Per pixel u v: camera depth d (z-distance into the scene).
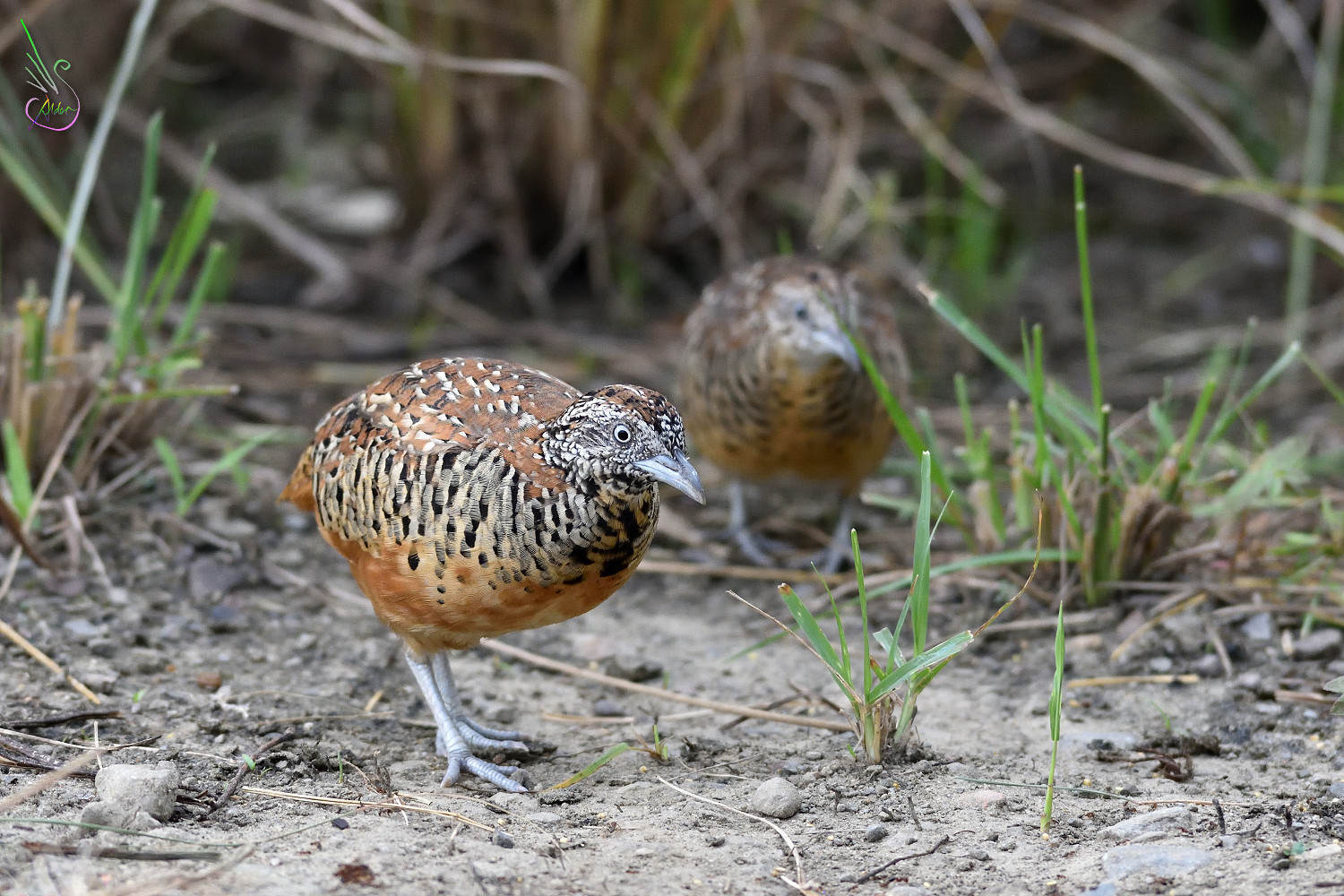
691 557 11.34
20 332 10.21
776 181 16.05
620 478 7.09
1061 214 17.92
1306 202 15.27
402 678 9.02
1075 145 13.84
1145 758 7.98
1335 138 17.27
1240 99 17.64
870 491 12.55
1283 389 14.30
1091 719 8.65
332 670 9.01
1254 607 9.56
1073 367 14.85
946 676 9.34
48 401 10.13
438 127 15.14
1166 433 10.12
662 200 15.64
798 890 6.48
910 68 16.27
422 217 15.84
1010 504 11.57
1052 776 7.04
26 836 6.41
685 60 14.35
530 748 8.17
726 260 15.60
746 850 6.87
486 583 7.16
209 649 9.08
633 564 7.43
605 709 8.74
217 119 18.44
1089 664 9.34
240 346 14.01
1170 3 19.11
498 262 16.11
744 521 11.85
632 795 7.54
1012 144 18.45
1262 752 8.09
